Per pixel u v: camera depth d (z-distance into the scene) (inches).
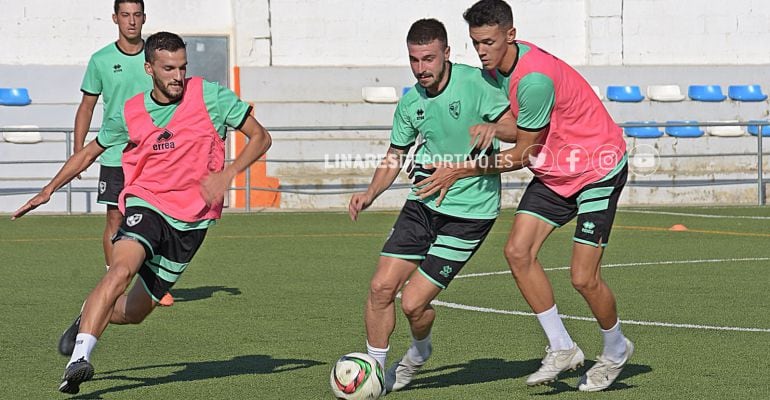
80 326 410.3
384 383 439.2
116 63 658.2
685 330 608.1
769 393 453.4
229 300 726.5
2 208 1471.5
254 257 971.3
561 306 699.4
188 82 454.0
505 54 434.9
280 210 1462.8
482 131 425.4
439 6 1585.9
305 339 588.4
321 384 475.8
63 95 1489.9
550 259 955.3
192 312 677.9
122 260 425.7
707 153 1604.3
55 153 1483.8
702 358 529.0
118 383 478.6
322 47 1566.2
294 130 1396.4
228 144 1508.4
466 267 896.3
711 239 1104.2
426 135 454.3
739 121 1558.8
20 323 639.1
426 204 447.8
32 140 1471.5
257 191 1510.8
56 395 453.7
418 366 464.8
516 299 725.9
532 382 454.0
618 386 469.4
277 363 523.5
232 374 497.0
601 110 451.8
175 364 521.7
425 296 445.4
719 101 1615.4
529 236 450.6
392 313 443.2
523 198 459.8
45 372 501.4
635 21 1626.5
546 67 431.8
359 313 673.6
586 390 460.1
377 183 459.2
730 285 787.4
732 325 623.8
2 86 1472.7
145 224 438.6
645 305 698.2
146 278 454.9
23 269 891.4
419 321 450.6
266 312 677.9
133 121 449.7
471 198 445.4
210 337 593.6
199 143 448.8
